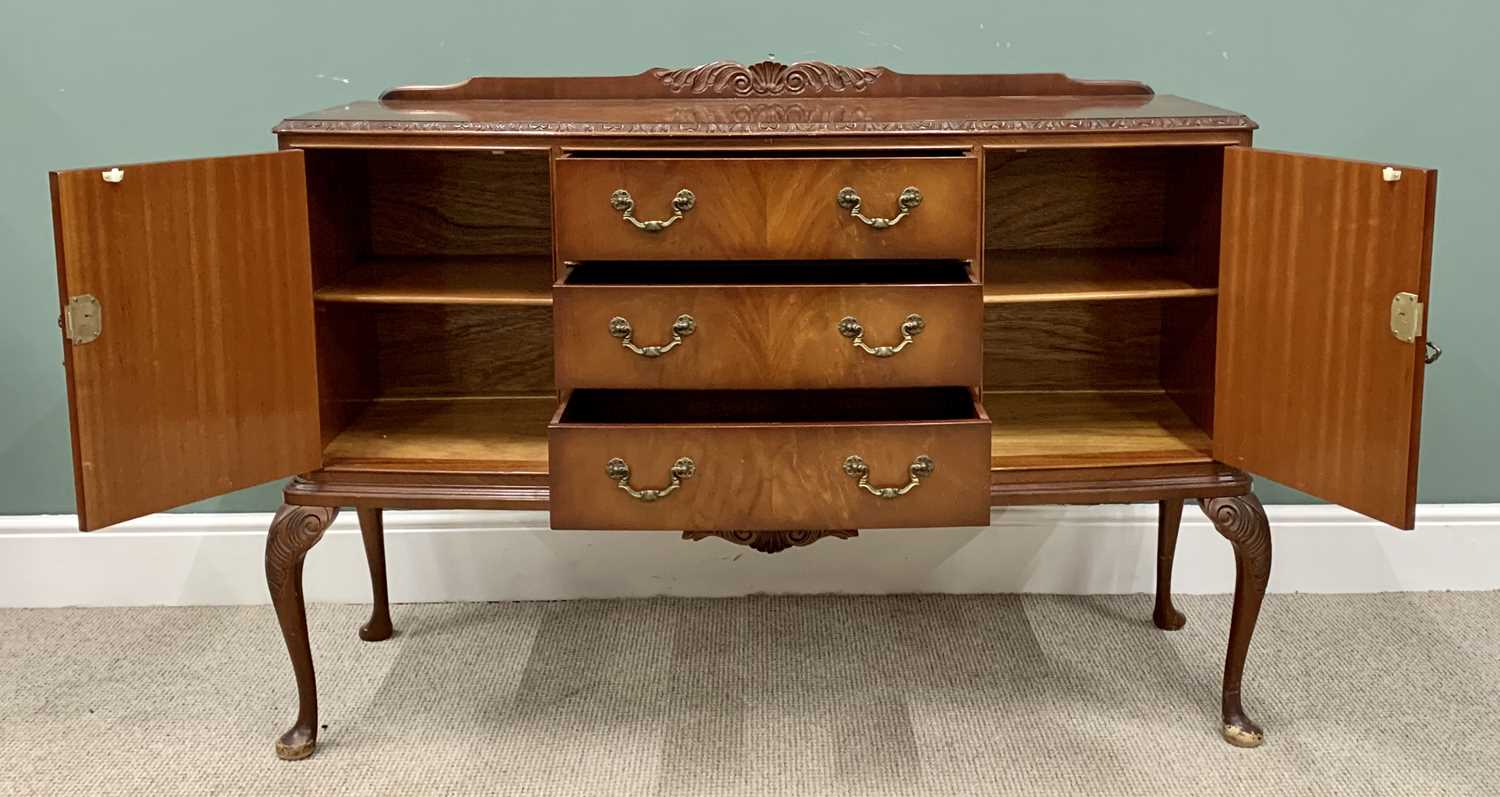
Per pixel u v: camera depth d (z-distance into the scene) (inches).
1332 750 75.5
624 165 65.8
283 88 90.4
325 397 74.5
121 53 89.7
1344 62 90.0
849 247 66.7
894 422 66.4
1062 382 87.6
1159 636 90.3
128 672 86.4
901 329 66.5
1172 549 89.9
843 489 66.9
